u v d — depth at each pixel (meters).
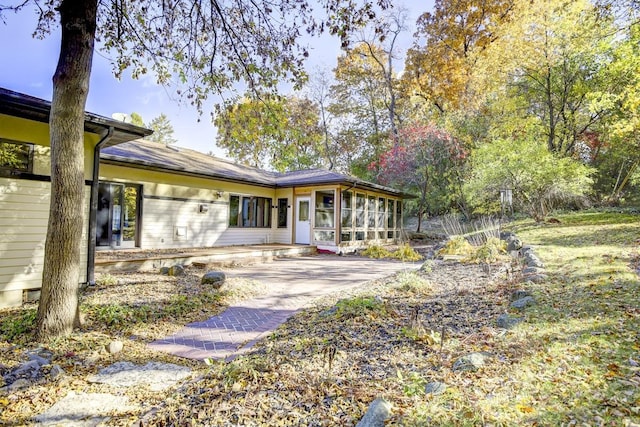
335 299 6.18
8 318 4.87
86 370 3.63
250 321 5.27
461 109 20.20
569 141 18.47
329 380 2.92
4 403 2.93
